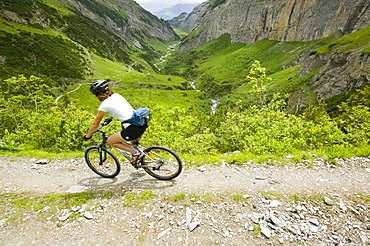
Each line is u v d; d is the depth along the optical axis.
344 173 6.80
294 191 5.77
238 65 193.50
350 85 75.81
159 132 15.55
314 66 108.62
